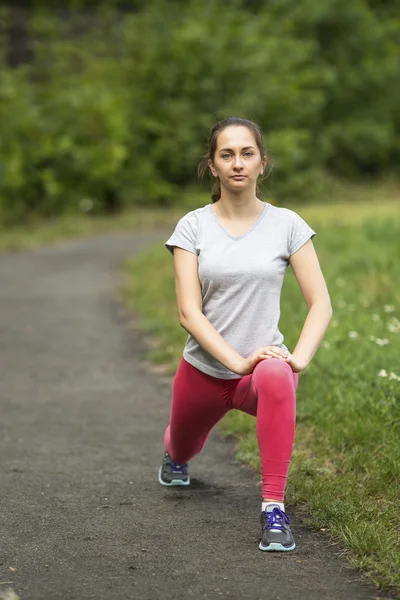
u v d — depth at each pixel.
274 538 4.18
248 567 4.02
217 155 4.30
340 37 36.41
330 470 5.27
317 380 6.72
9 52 33.06
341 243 15.38
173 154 28.92
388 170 36.41
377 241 15.67
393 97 36.25
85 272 16.16
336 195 31.02
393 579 3.79
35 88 28.52
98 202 27.31
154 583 3.87
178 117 28.95
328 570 3.98
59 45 31.41
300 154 30.09
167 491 5.18
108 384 8.16
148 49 30.09
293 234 4.35
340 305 9.38
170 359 8.94
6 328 11.06
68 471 5.62
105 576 3.95
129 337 10.30
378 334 7.86
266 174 4.56
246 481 5.34
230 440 6.23
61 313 12.04
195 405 4.56
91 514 4.79
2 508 4.91
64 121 27.06
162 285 13.31
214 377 4.43
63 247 20.72
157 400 7.54
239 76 30.41
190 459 5.50
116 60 31.08
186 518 4.70
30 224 25.20
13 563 4.12
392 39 38.06
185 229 4.39
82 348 9.80
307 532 4.42
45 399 7.67
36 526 4.62
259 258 4.28
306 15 35.69
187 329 4.30
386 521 4.39
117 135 27.23
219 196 4.50
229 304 4.32
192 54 30.02
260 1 36.69
